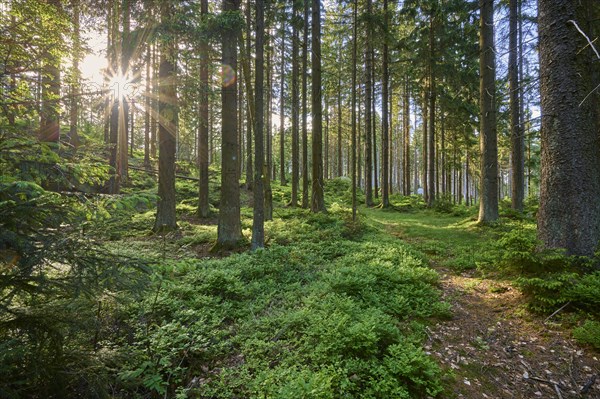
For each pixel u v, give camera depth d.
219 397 3.42
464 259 8.27
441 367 3.93
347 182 34.25
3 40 3.75
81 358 3.01
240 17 8.84
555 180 5.86
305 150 19.17
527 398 3.49
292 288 6.41
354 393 3.30
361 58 23.28
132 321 4.52
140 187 20.59
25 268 2.40
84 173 3.36
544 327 4.70
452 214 18.83
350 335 3.89
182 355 4.12
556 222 5.80
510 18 11.73
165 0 9.66
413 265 7.37
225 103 10.23
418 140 46.22
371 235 11.77
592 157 5.71
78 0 9.00
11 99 3.33
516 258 5.82
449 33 17.81
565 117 5.76
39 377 2.69
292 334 4.44
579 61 5.73
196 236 11.44
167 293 5.33
